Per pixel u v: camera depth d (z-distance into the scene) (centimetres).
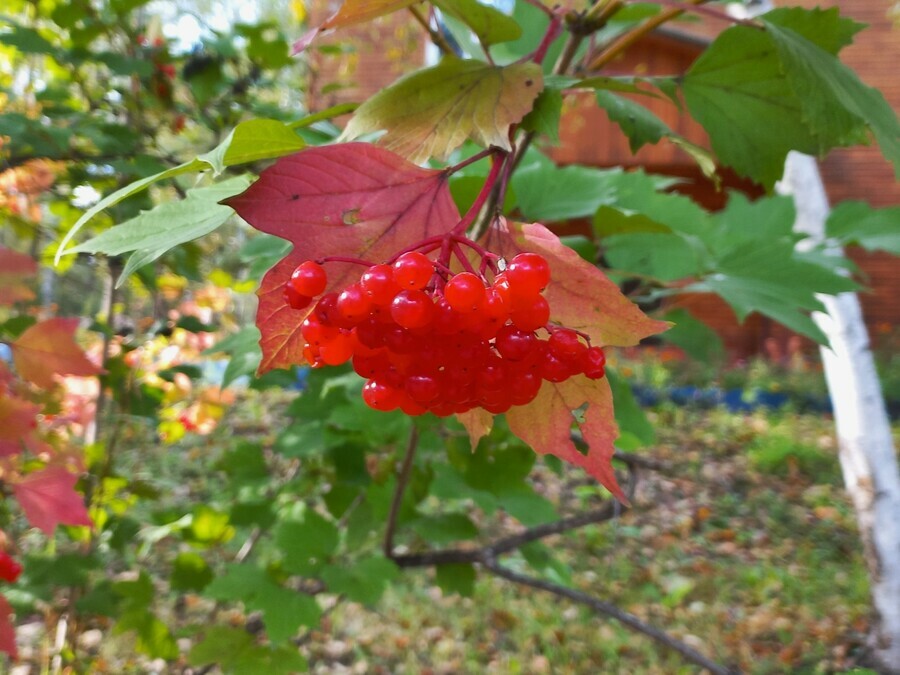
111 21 46
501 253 19
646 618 79
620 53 28
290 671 36
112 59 42
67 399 52
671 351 183
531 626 75
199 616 69
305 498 56
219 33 49
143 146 46
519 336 16
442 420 37
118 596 47
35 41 40
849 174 180
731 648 74
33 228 48
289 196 17
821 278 35
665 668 70
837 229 49
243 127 17
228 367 33
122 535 48
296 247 17
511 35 22
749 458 130
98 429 49
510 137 21
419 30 147
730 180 174
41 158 41
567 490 108
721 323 190
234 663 37
